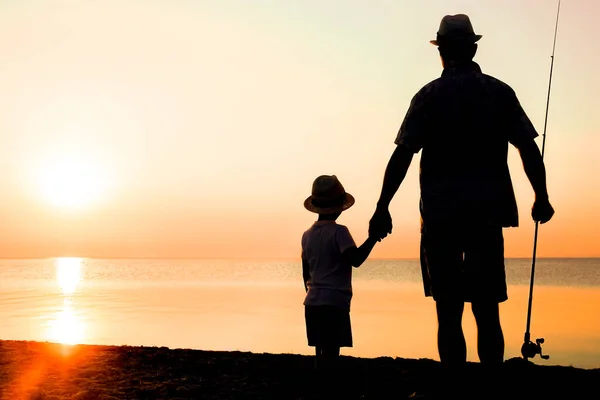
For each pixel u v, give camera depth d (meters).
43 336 17.53
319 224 4.61
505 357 14.72
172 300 37.47
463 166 3.50
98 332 18.77
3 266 189.00
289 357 6.24
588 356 15.31
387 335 17.73
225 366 5.80
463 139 3.50
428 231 3.58
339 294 4.48
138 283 68.69
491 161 3.52
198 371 5.60
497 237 3.51
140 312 27.66
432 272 3.58
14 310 28.89
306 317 4.60
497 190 3.49
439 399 3.54
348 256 4.41
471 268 3.52
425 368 5.57
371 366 5.69
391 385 4.91
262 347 15.14
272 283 69.88
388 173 3.57
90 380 5.23
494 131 3.51
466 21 3.68
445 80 3.56
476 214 3.47
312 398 4.54
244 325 21.28
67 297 40.31
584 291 47.97
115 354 6.42
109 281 75.69
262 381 5.16
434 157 3.56
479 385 3.45
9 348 6.84
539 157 3.50
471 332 18.42
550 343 17.52
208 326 20.84
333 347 4.50
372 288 54.59
